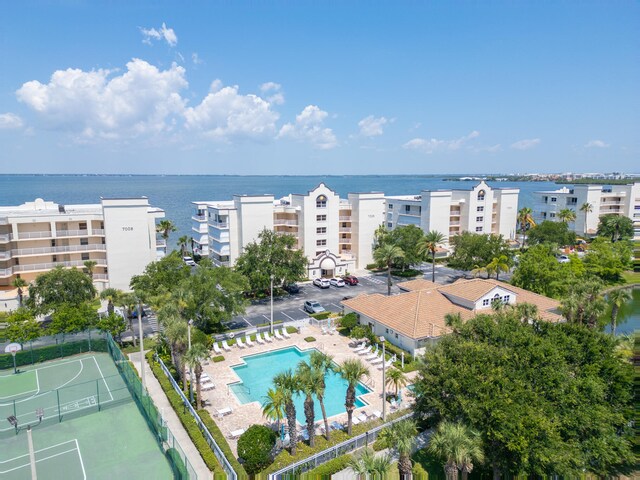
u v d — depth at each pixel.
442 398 28.52
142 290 51.41
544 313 50.56
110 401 38.53
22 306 58.59
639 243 110.12
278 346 49.53
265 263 65.75
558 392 27.14
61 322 46.59
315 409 37.00
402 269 87.62
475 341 31.58
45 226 68.75
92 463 29.72
